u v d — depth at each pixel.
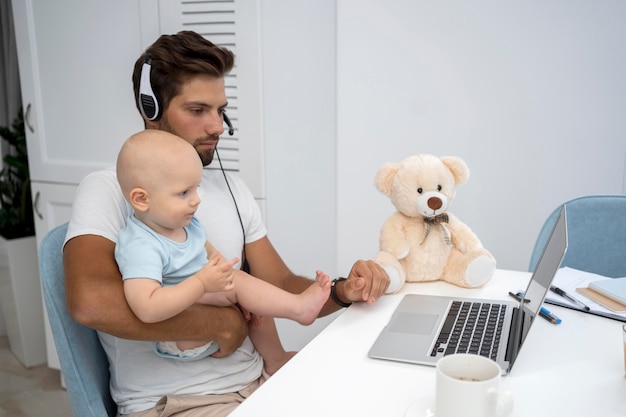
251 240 1.43
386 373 0.93
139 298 1.00
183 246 1.11
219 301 1.22
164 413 1.11
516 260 2.15
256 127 1.94
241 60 1.91
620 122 1.93
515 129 2.05
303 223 2.19
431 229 1.36
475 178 2.14
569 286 1.30
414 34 2.11
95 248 1.07
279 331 2.17
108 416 1.17
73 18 2.13
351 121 2.26
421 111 2.16
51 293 1.06
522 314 1.09
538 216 2.09
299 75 2.06
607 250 1.61
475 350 0.98
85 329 1.14
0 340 2.86
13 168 2.87
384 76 2.18
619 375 0.92
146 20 2.00
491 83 2.05
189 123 1.24
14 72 2.70
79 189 1.18
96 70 2.14
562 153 2.02
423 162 1.35
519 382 0.90
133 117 2.13
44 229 2.34
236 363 1.24
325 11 2.12
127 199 1.07
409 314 1.16
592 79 1.93
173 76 1.21
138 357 1.16
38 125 2.26
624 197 1.61
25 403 2.27
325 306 1.35
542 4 1.94
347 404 0.84
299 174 2.14
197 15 1.93
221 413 1.13
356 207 2.33
